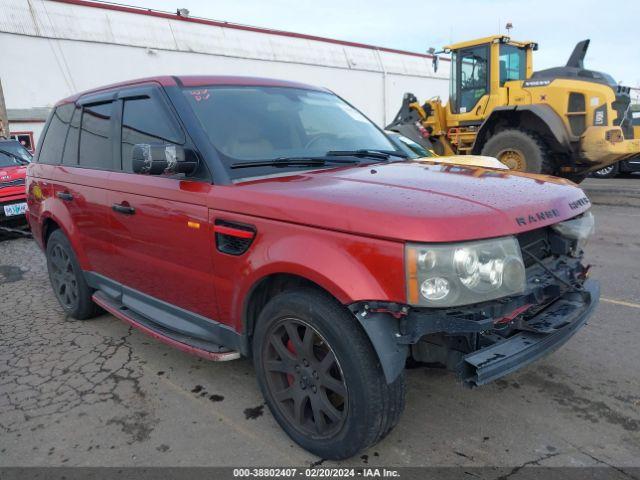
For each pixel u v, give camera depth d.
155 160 2.67
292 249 2.32
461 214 2.12
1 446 2.75
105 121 3.78
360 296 2.11
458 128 11.52
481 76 10.80
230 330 2.83
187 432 2.82
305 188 2.50
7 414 3.06
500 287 2.13
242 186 2.66
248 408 3.04
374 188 2.46
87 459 2.62
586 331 3.90
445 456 2.53
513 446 2.59
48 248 4.68
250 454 2.61
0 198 8.17
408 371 3.38
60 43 18.77
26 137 17.97
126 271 3.59
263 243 2.47
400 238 2.04
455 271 2.03
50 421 2.97
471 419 2.84
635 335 3.80
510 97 10.30
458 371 2.21
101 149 3.79
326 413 2.44
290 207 2.38
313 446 2.52
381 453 2.57
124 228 3.44
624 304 4.43
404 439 2.68
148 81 3.46
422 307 2.07
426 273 2.02
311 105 3.72
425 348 2.40
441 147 11.95
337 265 2.18
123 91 3.64
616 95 9.33
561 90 9.44
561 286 2.63
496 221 2.16
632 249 6.30
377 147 3.64
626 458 2.48
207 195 2.75
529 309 2.54
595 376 3.24
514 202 2.37
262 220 2.48
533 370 3.34
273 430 2.82
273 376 2.69
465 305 2.11
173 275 3.11
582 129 9.38
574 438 2.64
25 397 3.25
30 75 18.17
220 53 22.95
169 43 21.52
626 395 3.02
